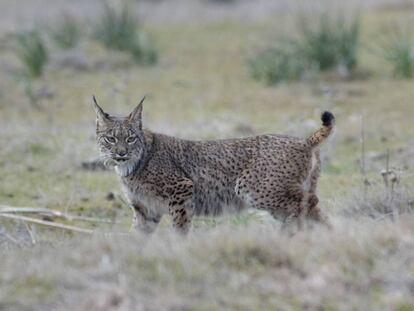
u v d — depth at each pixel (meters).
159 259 24.95
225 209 31.84
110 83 63.09
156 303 22.83
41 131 50.44
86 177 43.09
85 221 36.94
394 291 23.44
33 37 69.62
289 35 73.31
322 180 40.12
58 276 24.27
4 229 35.16
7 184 42.31
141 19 82.62
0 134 49.75
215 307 22.70
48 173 43.81
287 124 50.91
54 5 90.12
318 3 85.38
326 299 23.03
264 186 30.97
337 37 65.31
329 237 25.98
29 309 23.14
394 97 57.78
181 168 31.48
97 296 23.23
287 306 22.83
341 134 48.72
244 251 24.94
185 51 73.38
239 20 83.88
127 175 31.55
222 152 31.53
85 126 51.78
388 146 46.88
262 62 64.31
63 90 61.44
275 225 31.55
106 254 25.62
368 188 36.12
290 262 24.59
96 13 83.56
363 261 24.62
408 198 33.97
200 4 93.00
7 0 93.75
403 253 24.98
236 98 58.75
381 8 83.75
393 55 63.69
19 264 25.55
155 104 57.44
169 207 31.27
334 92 59.22
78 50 70.38
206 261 24.73
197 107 56.28
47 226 36.09
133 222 32.34
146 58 69.19
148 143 31.47
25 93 59.19
